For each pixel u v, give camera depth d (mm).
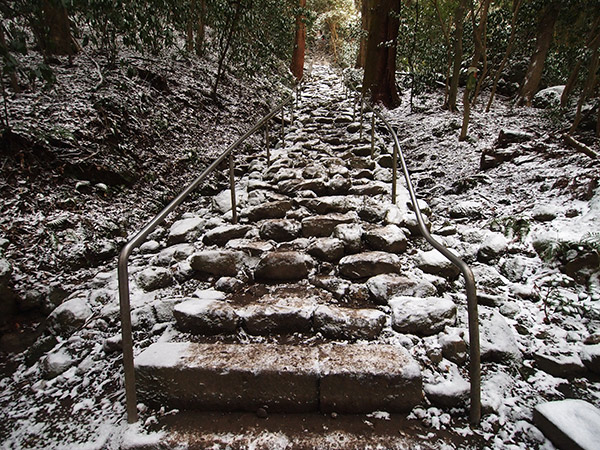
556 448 1567
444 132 6215
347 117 7703
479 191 4125
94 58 5312
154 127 4820
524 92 7102
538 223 3180
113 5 3830
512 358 2029
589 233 2684
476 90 6840
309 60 22734
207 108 6352
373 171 4539
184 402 1803
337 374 1740
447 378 1840
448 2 7527
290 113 8508
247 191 4141
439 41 8078
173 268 2861
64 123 3770
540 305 2445
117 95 4566
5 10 3188
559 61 6359
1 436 1716
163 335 2201
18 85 3932
